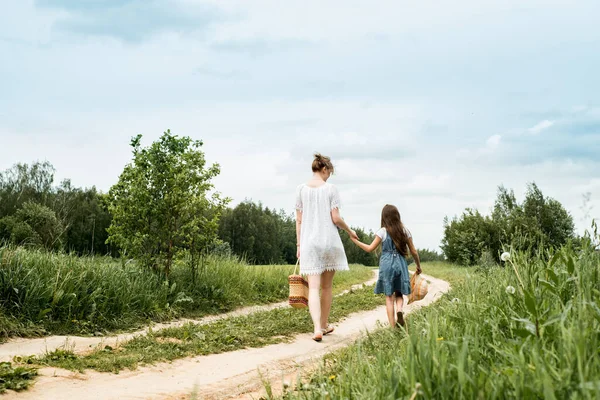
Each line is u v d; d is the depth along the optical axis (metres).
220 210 11.73
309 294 7.07
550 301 3.49
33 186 77.75
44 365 4.70
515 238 4.87
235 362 5.53
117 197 11.09
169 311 9.42
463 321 3.78
